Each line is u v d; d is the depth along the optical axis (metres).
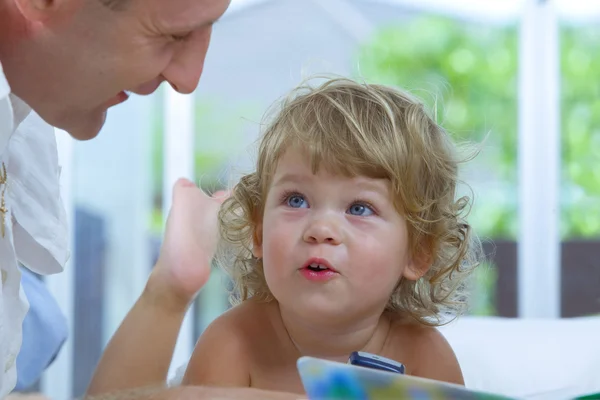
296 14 3.52
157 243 3.21
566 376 1.43
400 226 1.11
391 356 1.17
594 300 3.30
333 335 1.11
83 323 3.10
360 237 1.06
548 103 3.42
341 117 1.12
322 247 1.04
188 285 1.27
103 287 3.15
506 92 3.54
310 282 1.04
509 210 3.39
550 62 3.42
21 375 1.43
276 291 1.07
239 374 1.11
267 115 1.30
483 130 3.50
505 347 1.50
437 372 1.16
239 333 1.13
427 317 1.25
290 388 1.11
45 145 1.21
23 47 0.84
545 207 3.36
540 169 3.39
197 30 0.89
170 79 0.92
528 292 3.32
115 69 0.87
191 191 1.37
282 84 3.47
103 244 3.16
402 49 3.68
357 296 1.06
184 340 2.94
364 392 0.61
